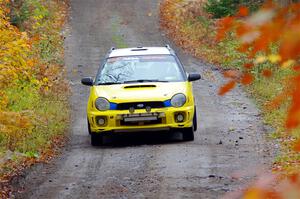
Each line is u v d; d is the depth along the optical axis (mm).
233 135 27422
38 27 59406
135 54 28359
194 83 45719
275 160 21344
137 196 18219
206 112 34562
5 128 19828
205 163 21953
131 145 26328
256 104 35906
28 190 19766
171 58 28078
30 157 23641
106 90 26438
